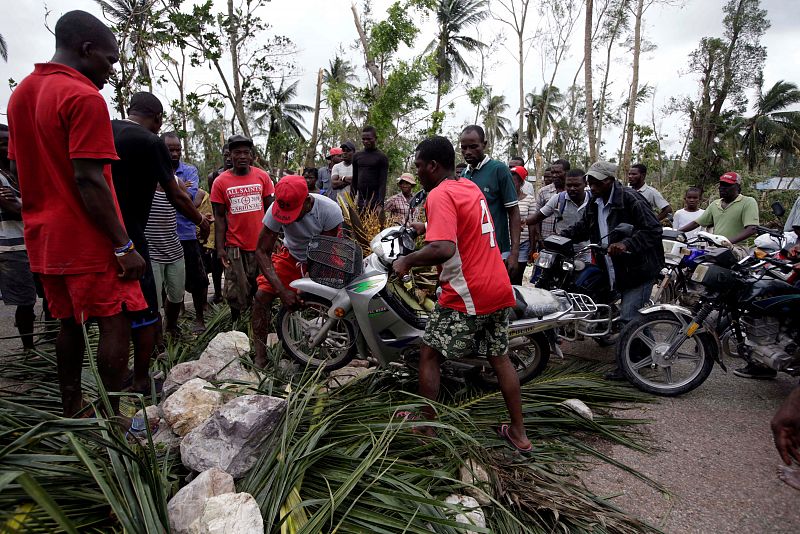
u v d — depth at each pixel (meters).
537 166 26.12
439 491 2.49
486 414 3.35
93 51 2.52
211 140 24.22
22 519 1.74
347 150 8.63
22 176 2.44
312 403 3.05
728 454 3.20
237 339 3.90
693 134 31.06
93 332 4.45
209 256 6.36
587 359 4.79
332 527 2.11
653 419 3.64
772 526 2.54
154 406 3.07
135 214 3.18
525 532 2.34
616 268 4.47
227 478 2.21
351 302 3.65
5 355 4.19
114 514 1.98
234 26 13.02
